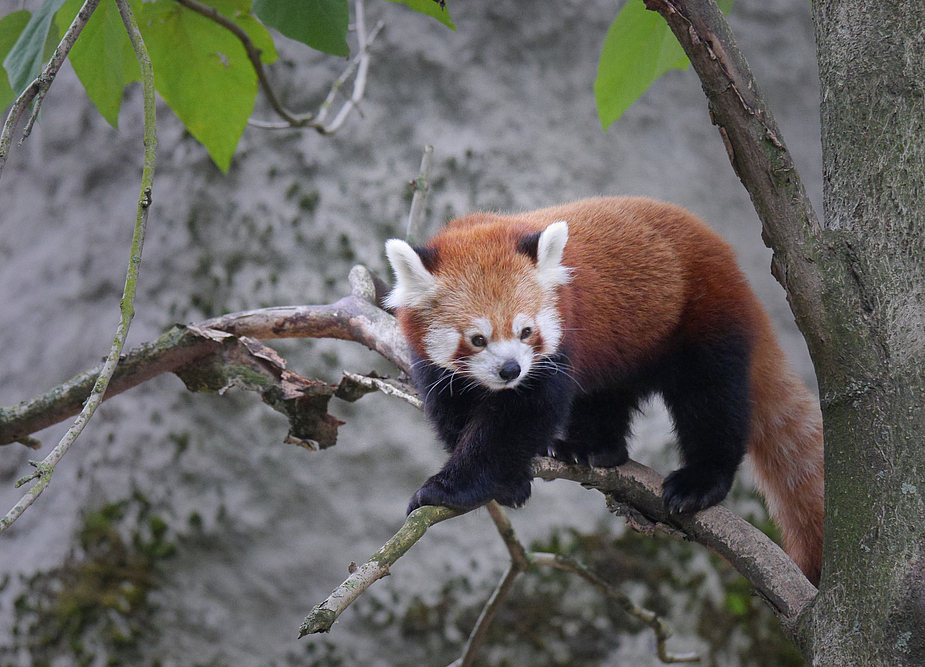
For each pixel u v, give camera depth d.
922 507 3.28
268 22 4.12
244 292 11.62
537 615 11.02
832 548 3.48
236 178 11.84
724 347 6.18
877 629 3.24
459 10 12.08
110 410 11.51
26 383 11.85
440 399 6.00
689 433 6.33
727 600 11.34
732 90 3.48
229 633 11.00
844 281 3.52
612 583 11.16
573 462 6.24
